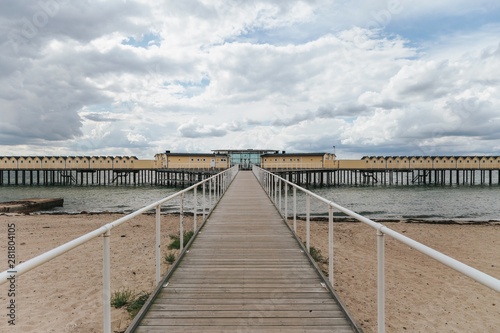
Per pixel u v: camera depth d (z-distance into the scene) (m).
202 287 4.25
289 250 5.91
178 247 8.99
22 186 53.00
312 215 21.52
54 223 15.44
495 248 11.51
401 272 7.92
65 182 57.50
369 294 6.41
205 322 3.36
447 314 5.71
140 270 7.34
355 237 12.36
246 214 9.44
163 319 3.42
